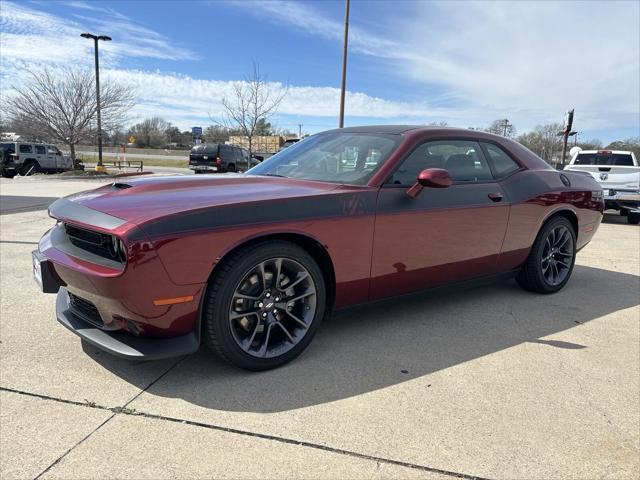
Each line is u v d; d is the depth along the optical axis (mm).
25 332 3324
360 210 3037
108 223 2408
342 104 18141
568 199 4469
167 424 2303
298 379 2775
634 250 7082
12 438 2164
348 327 3592
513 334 3539
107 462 2025
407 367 2963
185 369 2850
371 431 2295
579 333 3590
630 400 2645
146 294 2369
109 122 27797
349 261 3035
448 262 3584
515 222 4000
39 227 7617
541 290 4492
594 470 2072
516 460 2121
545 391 2717
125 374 2770
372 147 3477
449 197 3516
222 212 2561
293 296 2924
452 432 2307
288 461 2066
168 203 2576
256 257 2664
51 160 26750
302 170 3547
